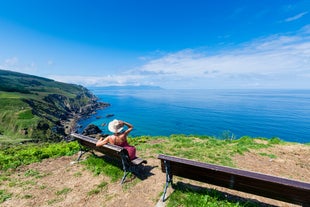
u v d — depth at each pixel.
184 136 14.47
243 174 3.96
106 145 6.23
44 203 5.21
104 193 5.56
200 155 9.08
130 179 6.27
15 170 7.49
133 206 4.89
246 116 119.19
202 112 140.88
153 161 8.00
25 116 92.12
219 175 4.40
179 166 4.95
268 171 7.44
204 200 4.75
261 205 4.75
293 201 3.77
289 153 9.72
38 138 77.62
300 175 7.16
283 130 78.62
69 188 5.95
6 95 122.50
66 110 156.88
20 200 5.38
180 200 4.83
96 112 153.38
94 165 7.45
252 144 11.51
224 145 11.20
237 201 4.86
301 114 128.00
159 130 81.06
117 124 6.75
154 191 5.54
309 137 67.31
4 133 80.88
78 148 9.90
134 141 12.24
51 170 7.41
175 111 148.88
